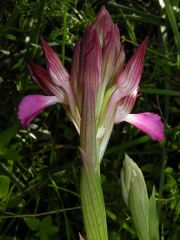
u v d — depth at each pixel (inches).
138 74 4.8
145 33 11.5
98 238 4.9
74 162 9.4
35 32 9.5
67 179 9.4
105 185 8.9
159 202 8.3
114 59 4.8
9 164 9.4
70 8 10.5
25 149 10.1
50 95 5.0
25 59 9.9
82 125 4.7
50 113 10.4
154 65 10.4
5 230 8.6
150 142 9.9
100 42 4.9
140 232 5.4
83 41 4.7
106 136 4.9
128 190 5.3
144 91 8.8
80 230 9.3
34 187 8.9
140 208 5.3
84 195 4.8
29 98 5.0
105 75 4.8
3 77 10.3
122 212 8.6
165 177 9.4
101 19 4.9
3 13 11.1
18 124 9.2
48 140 10.3
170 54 10.5
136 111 10.2
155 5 11.4
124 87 4.8
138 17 10.2
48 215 8.7
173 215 8.7
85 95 4.6
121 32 11.2
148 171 9.2
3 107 10.1
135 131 10.0
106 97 4.9
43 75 4.9
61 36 11.1
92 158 4.8
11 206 8.7
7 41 10.6
